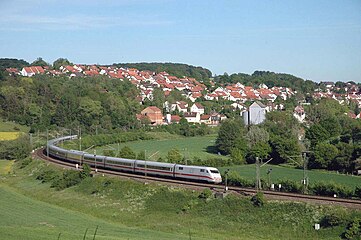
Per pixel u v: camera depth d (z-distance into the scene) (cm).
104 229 5791
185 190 6912
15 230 5172
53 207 7369
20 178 10144
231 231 5738
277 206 5947
